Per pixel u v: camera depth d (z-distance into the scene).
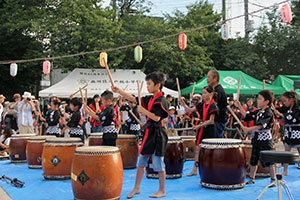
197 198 3.95
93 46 15.16
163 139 4.00
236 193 4.18
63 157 5.02
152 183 4.86
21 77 17.70
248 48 20.33
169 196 4.05
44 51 15.79
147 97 4.09
